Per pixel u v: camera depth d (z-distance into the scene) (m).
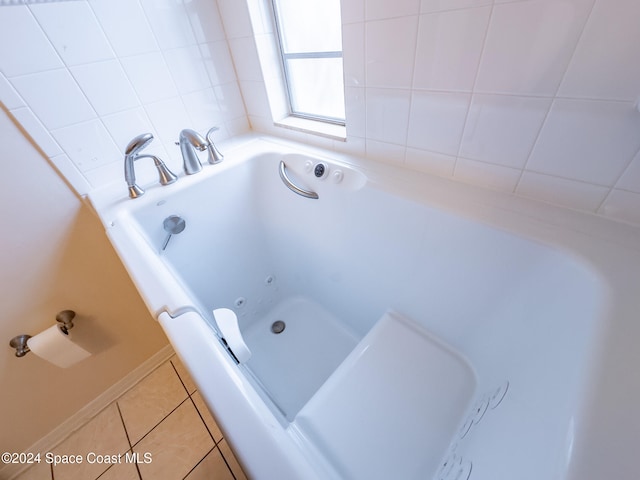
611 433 0.31
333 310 1.17
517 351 0.62
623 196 0.54
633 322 0.40
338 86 1.06
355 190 0.85
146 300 0.57
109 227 0.79
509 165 0.66
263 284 1.22
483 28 0.55
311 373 0.99
